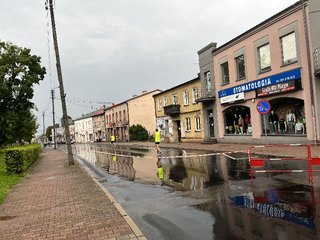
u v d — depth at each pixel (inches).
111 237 231.0
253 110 978.1
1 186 501.7
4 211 341.4
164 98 1722.4
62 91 824.3
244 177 438.9
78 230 253.8
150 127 2464.3
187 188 397.7
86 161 936.3
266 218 250.4
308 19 756.6
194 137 1398.9
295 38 801.6
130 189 427.5
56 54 823.7
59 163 909.8
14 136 1820.9
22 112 1784.0
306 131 783.1
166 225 255.6
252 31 954.1
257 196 322.7
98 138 3275.1
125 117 2504.9
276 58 866.8
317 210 261.1
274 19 861.8
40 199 390.6
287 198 305.7
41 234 251.9
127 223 261.1
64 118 823.1
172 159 775.7
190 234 230.4
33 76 1702.8
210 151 920.3
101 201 350.3
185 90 1466.5
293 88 802.2
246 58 998.4
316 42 746.8
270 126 921.5
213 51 1192.2
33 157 950.4
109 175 590.6
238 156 709.3
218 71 1165.7
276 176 424.5
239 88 1032.2
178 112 1529.3
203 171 528.7
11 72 1676.9
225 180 429.1
